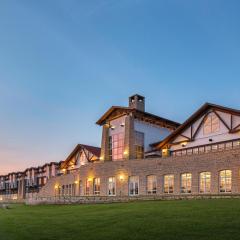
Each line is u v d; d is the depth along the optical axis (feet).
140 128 197.26
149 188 161.17
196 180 145.69
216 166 140.36
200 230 67.62
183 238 63.16
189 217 81.30
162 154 183.52
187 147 171.73
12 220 105.50
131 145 187.83
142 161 166.09
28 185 313.73
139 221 81.46
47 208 142.20
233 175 134.72
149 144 197.47
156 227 73.36
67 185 217.15
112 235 70.18
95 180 186.50
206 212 85.71
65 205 153.58
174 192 151.94
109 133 202.49
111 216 93.04
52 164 293.43
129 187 168.45
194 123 170.91
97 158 225.15
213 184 140.05
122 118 196.95
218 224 71.10
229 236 61.77
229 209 87.30
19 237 76.38
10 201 220.02
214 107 161.07
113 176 176.65
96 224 83.20
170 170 155.12
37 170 309.63
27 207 159.63
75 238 71.00
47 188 241.35
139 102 201.26
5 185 346.54
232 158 136.05
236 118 153.69
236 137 151.74
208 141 162.40
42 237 74.23
